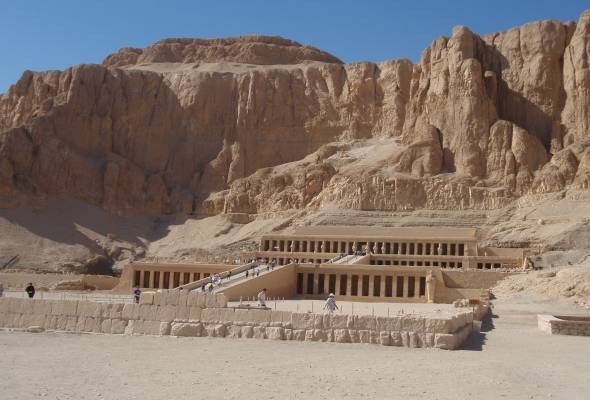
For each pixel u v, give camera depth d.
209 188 168.12
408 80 170.38
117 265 137.88
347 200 139.38
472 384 27.31
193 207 163.12
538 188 130.38
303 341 40.38
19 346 37.91
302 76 179.62
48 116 163.25
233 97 178.75
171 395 24.12
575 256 94.19
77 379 27.23
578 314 58.62
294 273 89.56
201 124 176.75
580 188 124.31
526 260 93.44
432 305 70.75
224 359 33.56
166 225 159.12
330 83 177.00
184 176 172.12
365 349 37.56
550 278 75.44
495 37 163.12
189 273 96.38
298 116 175.00
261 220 149.00
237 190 158.75
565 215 116.75
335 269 89.31
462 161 140.25
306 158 165.38
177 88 179.62
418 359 33.97
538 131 148.00
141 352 36.16
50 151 158.00
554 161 133.25
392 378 28.34
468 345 40.09
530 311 62.16
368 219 131.50
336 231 122.06
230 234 147.62
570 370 31.42
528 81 152.00
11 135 153.62
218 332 42.66
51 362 31.84
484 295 73.56
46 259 131.38
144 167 171.25
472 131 141.62
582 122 142.38
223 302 44.38
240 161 169.38
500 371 30.53
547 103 149.38
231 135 175.25
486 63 157.00
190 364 31.81
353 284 89.88
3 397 23.22
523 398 24.75
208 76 180.12
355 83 173.62
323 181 150.75
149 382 26.75
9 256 129.75
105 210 157.25
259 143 172.62
